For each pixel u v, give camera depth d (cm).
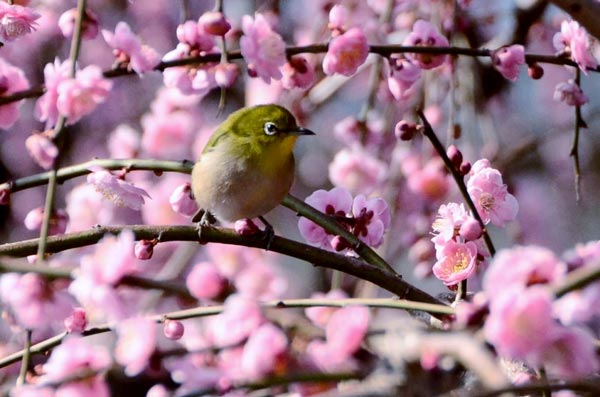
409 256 1505
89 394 724
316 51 970
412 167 1474
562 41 999
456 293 880
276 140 1034
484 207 866
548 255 588
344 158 1394
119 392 1135
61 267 717
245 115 1055
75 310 791
